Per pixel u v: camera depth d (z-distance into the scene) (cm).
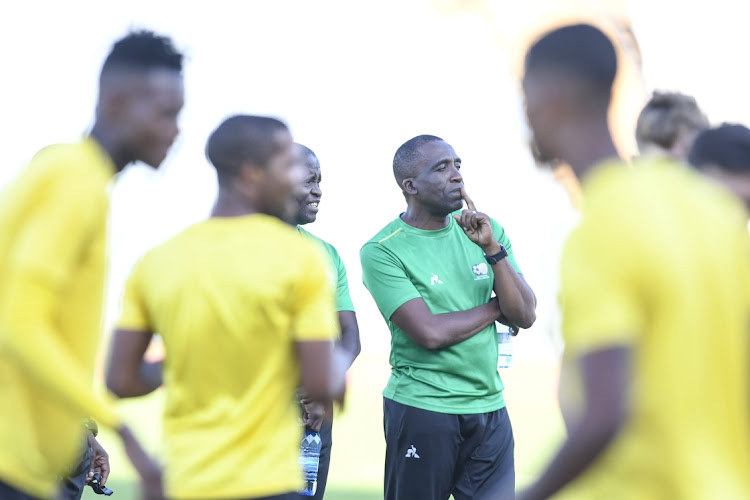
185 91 1051
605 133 778
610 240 722
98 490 1708
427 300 1870
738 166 1043
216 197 1116
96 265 1020
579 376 715
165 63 1029
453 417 1848
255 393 1045
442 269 1878
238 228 1070
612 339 704
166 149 1048
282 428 1064
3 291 974
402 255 1877
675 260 725
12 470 1020
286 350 1059
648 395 740
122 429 994
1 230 979
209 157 1112
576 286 722
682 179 780
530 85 784
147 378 1132
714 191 793
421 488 1856
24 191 977
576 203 784
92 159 1002
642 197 739
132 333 1098
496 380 1897
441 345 1822
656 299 725
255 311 1035
